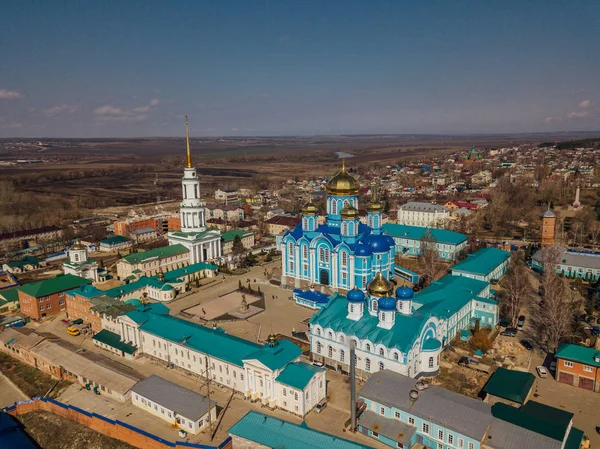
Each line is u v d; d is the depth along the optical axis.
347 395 90.69
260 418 76.25
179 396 84.81
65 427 84.25
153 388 87.94
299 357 91.88
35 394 96.44
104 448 78.25
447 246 176.62
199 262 180.62
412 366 92.19
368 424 78.12
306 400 83.88
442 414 74.00
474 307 119.75
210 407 81.94
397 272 156.62
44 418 87.31
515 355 102.81
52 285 137.75
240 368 90.81
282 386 85.38
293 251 151.88
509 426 70.12
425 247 169.38
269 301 142.00
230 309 136.00
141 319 109.62
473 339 107.06
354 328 99.81
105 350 112.81
